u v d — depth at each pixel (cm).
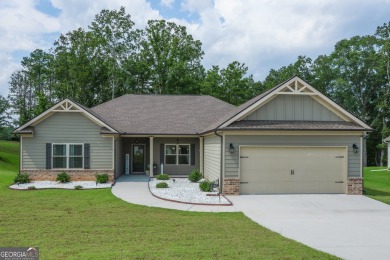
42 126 1983
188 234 896
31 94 7269
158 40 4666
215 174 1805
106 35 4578
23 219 1058
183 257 698
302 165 1628
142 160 2486
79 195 1544
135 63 4631
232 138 1591
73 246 772
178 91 4553
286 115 1686
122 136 2220
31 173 1972
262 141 1603
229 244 804
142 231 921
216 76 4538
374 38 4838
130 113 2548
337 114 1711
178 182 2025
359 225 1045
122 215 1133
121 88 4722
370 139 4950
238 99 4581
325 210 1270
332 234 934
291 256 723
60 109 1975
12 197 1482
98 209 1233
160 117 2488
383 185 2314
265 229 973
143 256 700
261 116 1677
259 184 1605
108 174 2003
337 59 5116
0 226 966
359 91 5009
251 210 1254
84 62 4312
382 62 4559
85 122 2005
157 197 1488
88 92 4522
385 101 4456
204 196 1513
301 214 1198
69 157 1997
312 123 1662
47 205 1300
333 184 1639
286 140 1614
